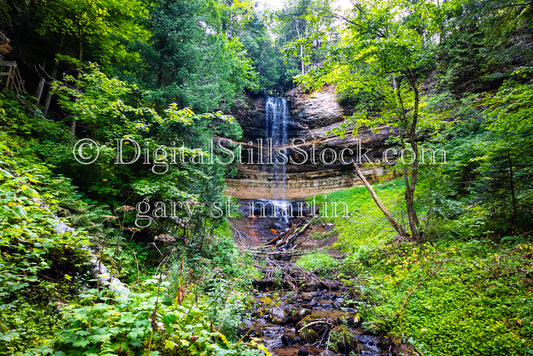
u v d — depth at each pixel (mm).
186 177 7402
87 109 6031
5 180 2973
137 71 10609
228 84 14594
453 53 13133
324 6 7414
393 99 8336
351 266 8312
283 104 26672
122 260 4809
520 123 5309
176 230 7402
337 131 9047
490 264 4906
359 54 7352
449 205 7332
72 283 3473
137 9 9766
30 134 6695
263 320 5277
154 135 8250
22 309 2695
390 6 7352
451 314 4211
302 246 13336
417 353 3705
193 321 2904
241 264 8750
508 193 5977
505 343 3363
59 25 9422
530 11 6312
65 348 1970
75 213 5121
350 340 4188
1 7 8352
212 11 13258
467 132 10883
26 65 9711
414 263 6324
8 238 2756
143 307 2244
